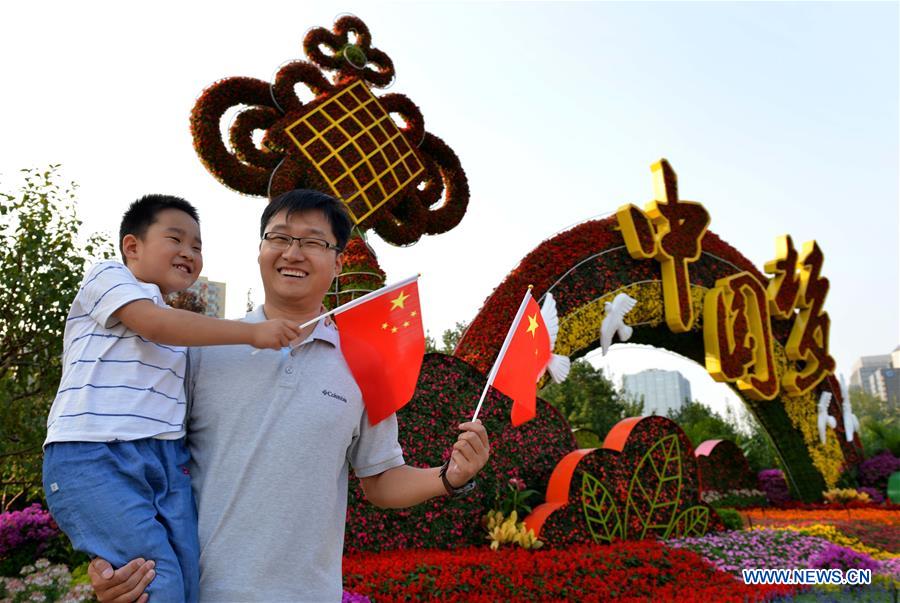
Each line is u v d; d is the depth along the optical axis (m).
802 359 15.62
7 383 6.17
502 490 8.39
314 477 1.98
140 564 1.72
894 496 16.02
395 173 10.29
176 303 9.79
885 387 101.12
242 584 1.83
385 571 5.82
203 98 9.49
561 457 9.06
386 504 2.29
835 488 15.77
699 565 7.43
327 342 2.18
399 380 2.33
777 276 15.45
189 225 2.39
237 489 1.91
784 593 6.80
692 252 13.02
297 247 2.22
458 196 11.45
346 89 10.34
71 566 6.43
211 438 2.01
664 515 8.88
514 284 10.66
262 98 9.89
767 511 14.79
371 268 9.14
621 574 6.61
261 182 9.61
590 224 12.16
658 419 9.17
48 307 6.19
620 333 11.50
